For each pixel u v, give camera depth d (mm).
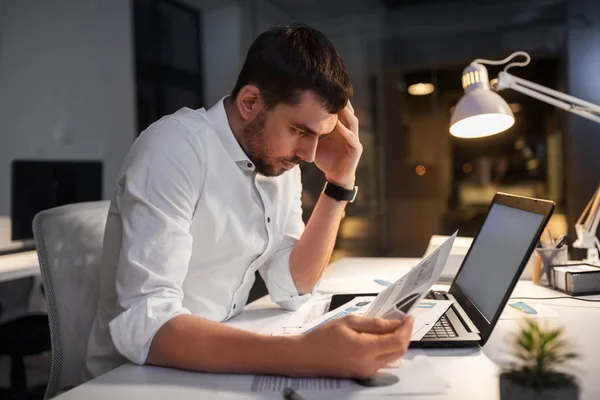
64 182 2338
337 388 687
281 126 908
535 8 4488
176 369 770
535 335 645
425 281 754
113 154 4508
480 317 900
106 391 689
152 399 660
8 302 2908
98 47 4504
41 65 4520
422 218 5250
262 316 1101
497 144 5035
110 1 4453
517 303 1109
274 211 1120
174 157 920
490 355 802
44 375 2527
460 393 661
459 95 5152
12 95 4562
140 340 777
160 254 839
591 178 4141
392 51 5090
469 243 1588
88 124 4535
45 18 4496
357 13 5105
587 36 4223
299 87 866
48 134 4543
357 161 1193
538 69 4598
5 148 4508
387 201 5297
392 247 5289
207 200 1003
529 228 871
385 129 5227
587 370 701
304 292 1171
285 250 1207
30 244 2273
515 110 4789
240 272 1103
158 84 4715
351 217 5309
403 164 5246
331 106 887
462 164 5191
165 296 821
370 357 697
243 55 4754
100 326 978
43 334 1914
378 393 667
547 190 4801
